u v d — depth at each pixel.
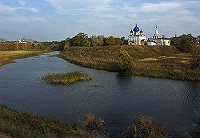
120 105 24.19
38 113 21.19
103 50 79.50
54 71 48.47
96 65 54.56
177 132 16.97
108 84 35.66
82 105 24.06
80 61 62.16
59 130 14.60
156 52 83.44
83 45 107.81
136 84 35.91
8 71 48.41
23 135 10.09
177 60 59.75
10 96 27.67
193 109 23.08
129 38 111.38
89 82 37.06
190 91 31.28
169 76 41.66
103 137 14.20
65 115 20.73
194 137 15.74
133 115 20.92
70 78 37.03
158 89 32.41
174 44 110.25
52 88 32.22
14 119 15.52
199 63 45.62
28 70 50.03
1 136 9.76
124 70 46.50
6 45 125.62
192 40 118.00
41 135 11.75
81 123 17.70
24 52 105.88
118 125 18.31
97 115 20.81
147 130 14.89
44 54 107.56
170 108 23.34
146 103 25.16
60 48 147.25
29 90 30.88
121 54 47.94
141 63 53.59
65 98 26.91
